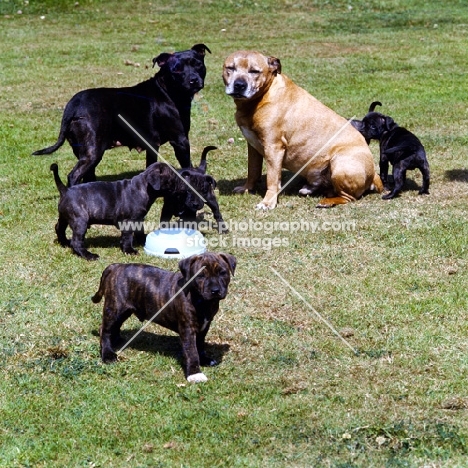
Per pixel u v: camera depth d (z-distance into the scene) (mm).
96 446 4406
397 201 6023
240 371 4734
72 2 11758
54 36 10250
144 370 4746
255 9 11492
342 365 4762
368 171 6012
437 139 6879
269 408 4551
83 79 8336
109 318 4750
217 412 4523
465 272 5332
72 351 4855
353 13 11266
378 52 9242
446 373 4715
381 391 4625
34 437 4445
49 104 7746
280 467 4309
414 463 4316
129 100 6016
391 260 5441
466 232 5645
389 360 4785
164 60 6070
